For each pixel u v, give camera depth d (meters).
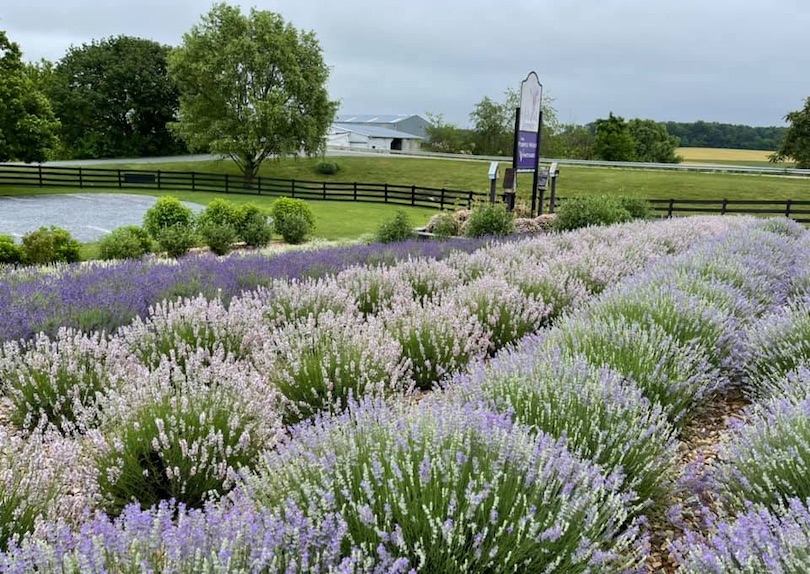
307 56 41.47
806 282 7.11
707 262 7.30
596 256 8.39
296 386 3.98
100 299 6.06
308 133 40.72
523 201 21.19
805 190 33.84
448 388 3.76
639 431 2.97
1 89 31.84
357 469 2.27
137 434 3.15
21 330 5.02
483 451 2.43
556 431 2.96
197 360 4.30
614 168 45.25
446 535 1.90
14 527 2.36
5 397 4.36
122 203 27.88
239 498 2.39
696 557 2.04
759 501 2.53
